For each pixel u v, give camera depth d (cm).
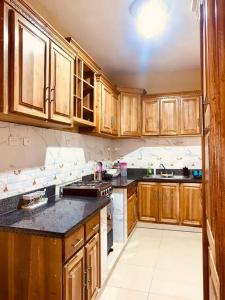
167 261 288
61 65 203
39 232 144
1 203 182
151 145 451
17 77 145
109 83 354
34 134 225
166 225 394
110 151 457
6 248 152
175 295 222
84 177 336
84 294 175
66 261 148
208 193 109
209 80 84
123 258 295
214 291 93
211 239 99
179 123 409
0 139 182
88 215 179
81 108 260
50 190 247
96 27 276
